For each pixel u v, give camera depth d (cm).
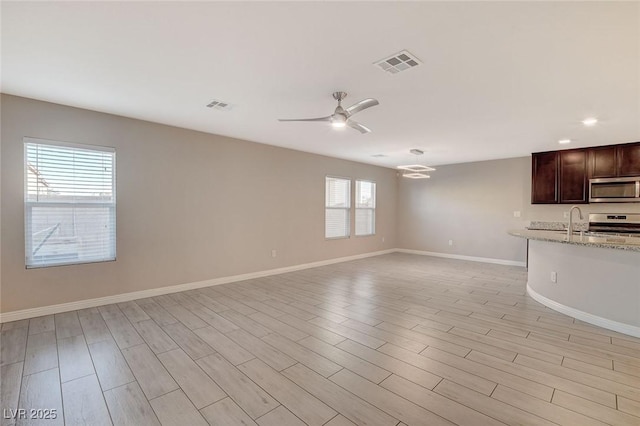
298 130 443
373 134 463
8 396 196
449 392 201
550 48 216
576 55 225
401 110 352
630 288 294
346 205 703
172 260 428
